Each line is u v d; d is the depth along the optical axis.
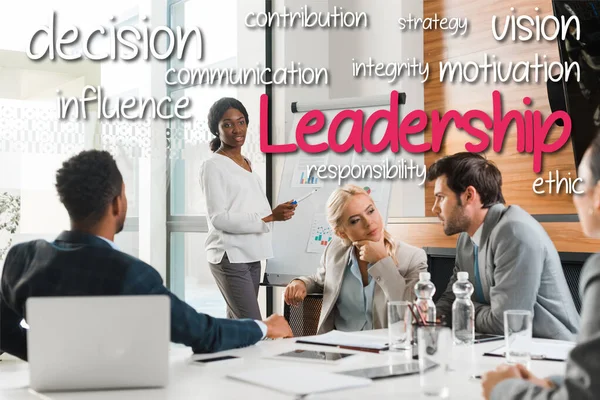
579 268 2.97
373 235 2.98
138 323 1.58
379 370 1.71
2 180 4.55
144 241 5.12
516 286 2.30
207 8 5.23
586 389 1.15
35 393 1.58
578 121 3.38
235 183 4.11
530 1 3.95
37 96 4.71
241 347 2.11
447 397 1.44
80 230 1.86
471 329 2.12
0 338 1.95
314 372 1.69
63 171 1.86
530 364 1.81
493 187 2.47
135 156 5.08
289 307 3.28
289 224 4.39
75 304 1.56
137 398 1.50
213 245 4.12
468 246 2.59
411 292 2.91
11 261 1.92
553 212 3.78
